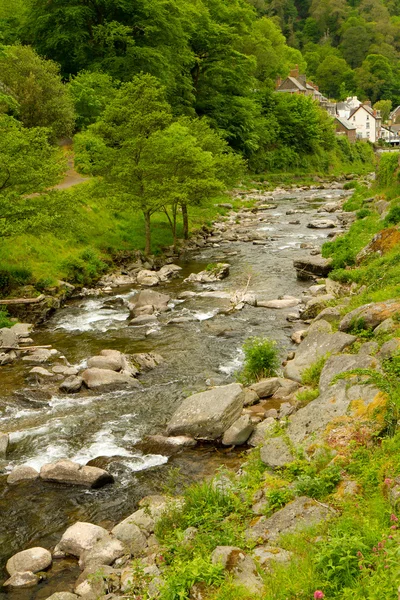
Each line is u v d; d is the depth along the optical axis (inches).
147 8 2272.4
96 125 1364.4
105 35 2192.4
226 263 1286.9
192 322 900.6
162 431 557.6
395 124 6289.4
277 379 621.6
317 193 2758.4
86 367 730.8
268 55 4033.0
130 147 1318.9
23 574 363.3
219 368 714.2
